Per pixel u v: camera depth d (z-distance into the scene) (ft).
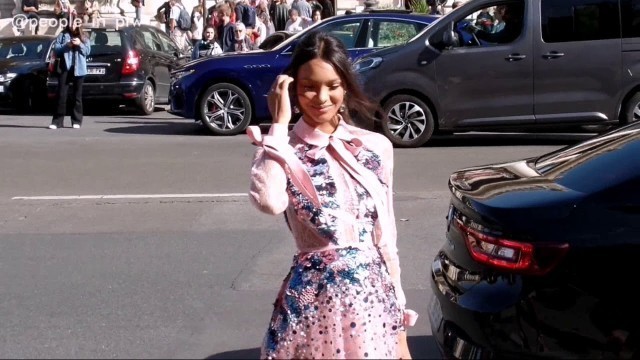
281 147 12.32
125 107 67.62
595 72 43.01
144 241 28.84
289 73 12.91
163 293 23.85
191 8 89.76
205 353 20.04
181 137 49.75
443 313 16.11
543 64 43.21
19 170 40.63
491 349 15.10
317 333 12.20
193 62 51.13
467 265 15.75
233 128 49.90
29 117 62.49
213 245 28.17
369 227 12.60
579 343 14.78
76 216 32.35
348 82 12.89
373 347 12.12
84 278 25.21
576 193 15.48
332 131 12.91
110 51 61.41
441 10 75.15
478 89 43.75
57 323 21.86
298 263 12.54
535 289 14.87
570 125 43.68
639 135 17.30
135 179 38.22
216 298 23.41
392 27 50.31
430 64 43.88
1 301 23.43
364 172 12.62
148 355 19.94
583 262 14.75
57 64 54.08
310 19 71.97
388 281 12.58
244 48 67.00
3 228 30.94
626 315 14.67
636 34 42.93
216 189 35.86
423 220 30.68
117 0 88.22
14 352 20.17
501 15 43.86
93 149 45.85
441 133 47.47
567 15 43.14
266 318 21.99
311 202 12.37
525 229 15.01
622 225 14.85
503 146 45.50
